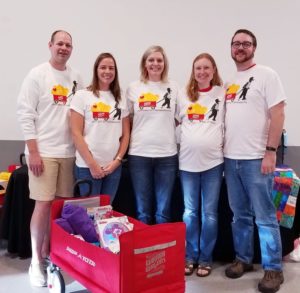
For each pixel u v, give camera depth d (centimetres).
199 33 308
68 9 307
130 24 309
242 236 237
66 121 229
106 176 229
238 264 239
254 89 212
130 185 259
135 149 232
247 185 218
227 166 225
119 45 311
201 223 245
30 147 220
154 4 306
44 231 228
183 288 170
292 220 248
